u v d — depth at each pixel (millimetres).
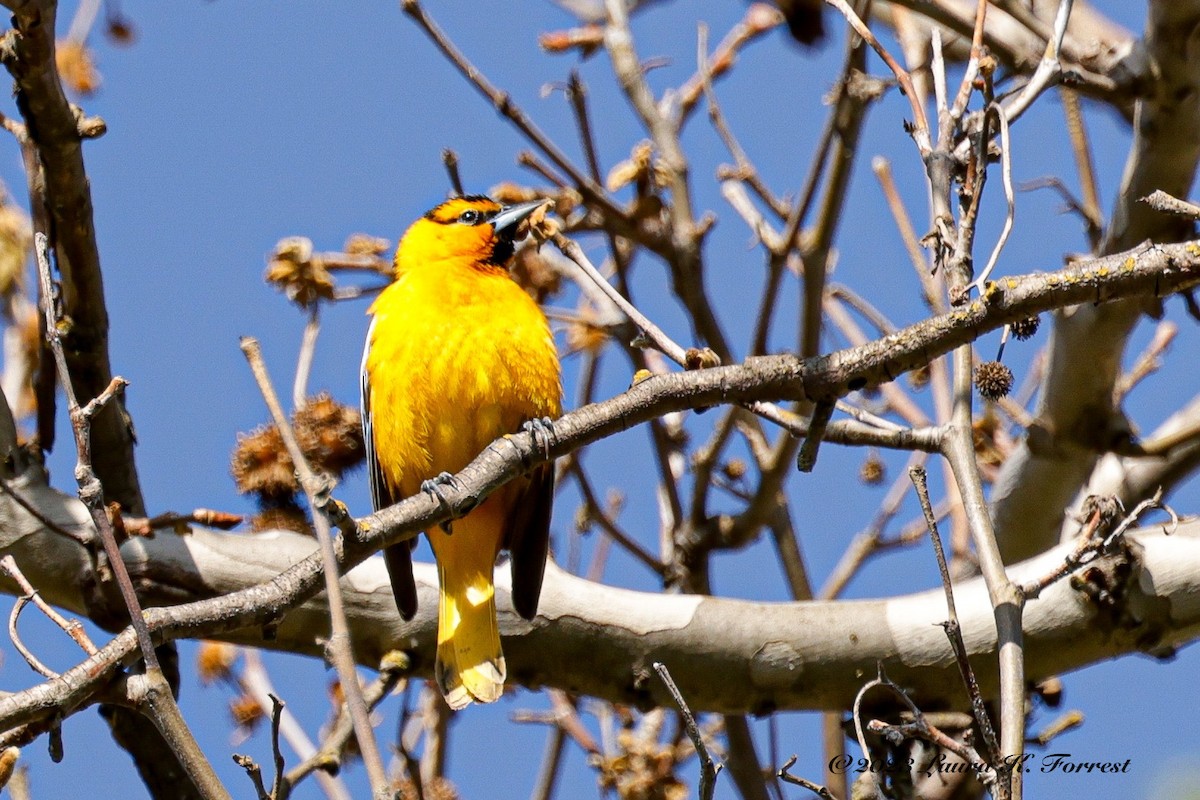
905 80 8867
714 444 12930
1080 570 10102
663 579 13359
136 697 6273
